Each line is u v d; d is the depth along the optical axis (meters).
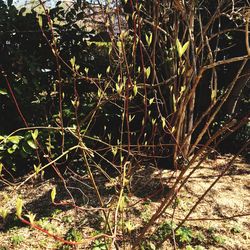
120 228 4.29
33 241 4.37
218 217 4.83
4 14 6.21
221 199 5.24
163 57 5.06
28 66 6.24
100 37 6.32
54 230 4.53
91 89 6.62
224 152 7.14
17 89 5.98
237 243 4.28
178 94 3.21
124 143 6.40
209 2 6.34
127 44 5.00
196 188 5.50
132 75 5.02
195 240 4.29
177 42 2.09
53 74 6.57
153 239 4.20
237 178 6.00
